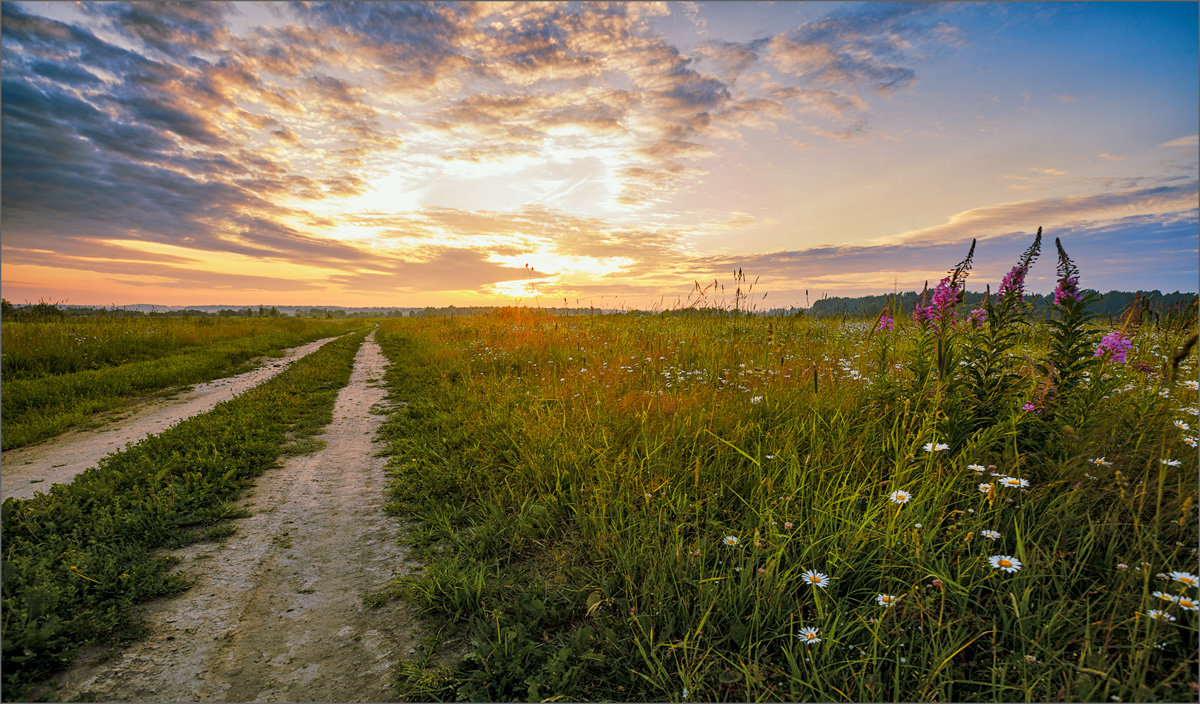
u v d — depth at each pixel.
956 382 3.75
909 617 2.33
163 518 4.09
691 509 3.48
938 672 2.03
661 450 4.45
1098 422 3.26
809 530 3.03
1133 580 2.27
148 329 17.92
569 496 4.07
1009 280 3.65
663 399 5.57
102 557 3.36
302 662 2.54
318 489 5.09
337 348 20.23
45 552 3.33
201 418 7.44
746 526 3.22
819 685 1.99
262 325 29.61
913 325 4.84
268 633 2.78
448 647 2.64
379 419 8.28
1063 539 2.66
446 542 3.79
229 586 3.27
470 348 14.20
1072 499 2.80
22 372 10.84
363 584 3.29
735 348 8.46
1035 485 3.12
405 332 27.47
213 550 3.78
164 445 6.03
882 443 3.78
